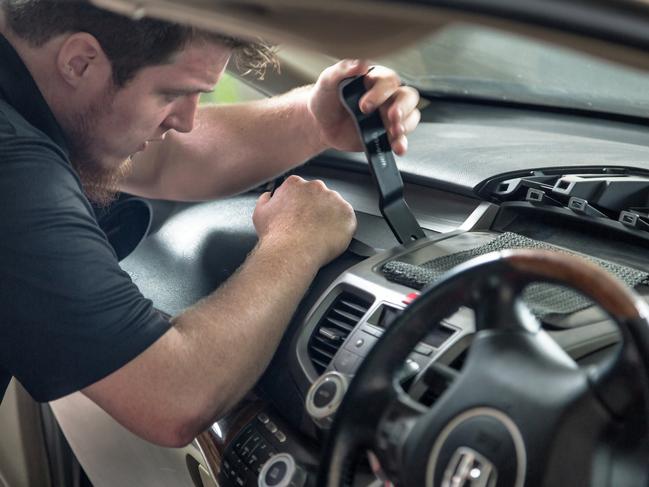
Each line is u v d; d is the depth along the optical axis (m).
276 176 1.80
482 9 0.53
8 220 1.16
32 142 1.22
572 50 0.56
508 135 1.92
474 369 0.89
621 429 0.85
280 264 1.38
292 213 1.48
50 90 1.33
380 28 0.57
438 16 0.54
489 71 2.17
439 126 2.06
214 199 1.86
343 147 1.66
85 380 1.20
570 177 1.48
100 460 1.73
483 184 1.54
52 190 1.20
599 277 0.83
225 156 1.82
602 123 2.06
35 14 1.28
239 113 1.85
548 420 0.85
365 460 1.11
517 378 0.87
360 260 1.45
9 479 1.98
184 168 1.84
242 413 1.37
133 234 1.76
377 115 1.45
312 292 1.43
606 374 0.84
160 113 1.38
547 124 2.07
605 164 1.61
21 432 1.98
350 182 1.77
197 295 1.60
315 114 1.64
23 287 1.17
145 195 1.93
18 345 1.19
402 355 0.95
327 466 0.98
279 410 1.33
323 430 1.17
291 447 1.27
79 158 1.42
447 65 2.20
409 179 1.65
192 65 1.31
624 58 0.56
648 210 1.47
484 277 0.90
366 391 0.96
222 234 1.73
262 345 1.31
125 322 1.21
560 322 1.14
